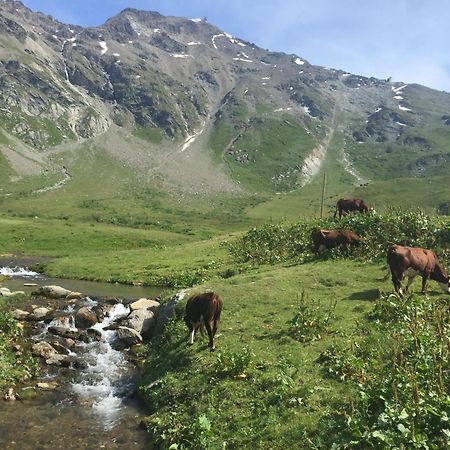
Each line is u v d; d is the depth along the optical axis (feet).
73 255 201.16
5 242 228.63
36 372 62.18
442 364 40.98
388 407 34.88
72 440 45.62
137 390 58.13
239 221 550.36
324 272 86.99
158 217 536.01
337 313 63.46
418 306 58.54
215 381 49.83
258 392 45.70
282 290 78.07
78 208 560.20
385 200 568.41
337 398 41.24
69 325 84.74
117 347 74.54
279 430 39.09
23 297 107.45
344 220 117.19
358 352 49.29
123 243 244.01
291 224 142.10
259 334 60.08
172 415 47.34
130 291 125.29
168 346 64.95
